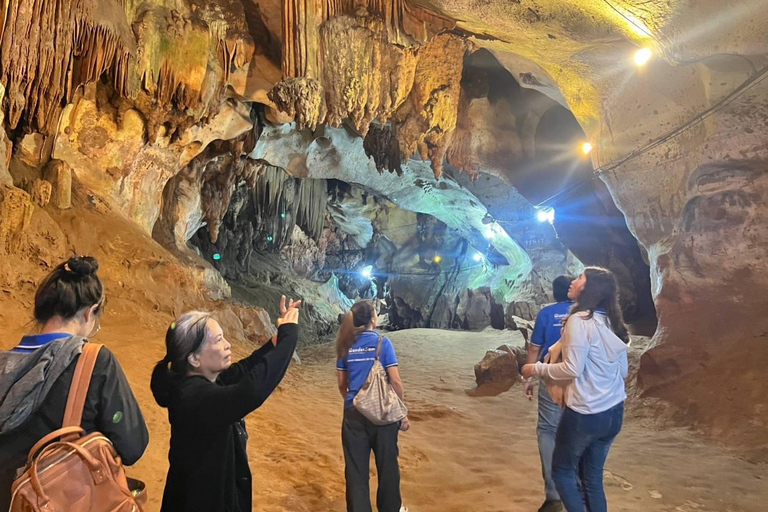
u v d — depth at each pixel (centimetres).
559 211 1277
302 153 1420
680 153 692
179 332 213
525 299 1574
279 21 884
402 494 415
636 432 588
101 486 161
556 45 699
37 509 150
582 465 314
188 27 814
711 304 654
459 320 1909
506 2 632
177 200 1137
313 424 571
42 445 158
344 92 787
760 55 555
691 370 635
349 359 323
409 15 759
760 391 558
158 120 865
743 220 648
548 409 377
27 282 600
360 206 2253
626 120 736
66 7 625
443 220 1914
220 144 1173
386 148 1282
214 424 198
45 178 756
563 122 1224
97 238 763
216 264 1820
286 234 2136
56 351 166
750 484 445
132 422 175
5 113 653
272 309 1730
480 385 847
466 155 1261
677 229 709
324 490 398
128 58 722
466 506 396
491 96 1244
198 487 199
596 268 321
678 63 588
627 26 576
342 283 2616
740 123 632
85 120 831
